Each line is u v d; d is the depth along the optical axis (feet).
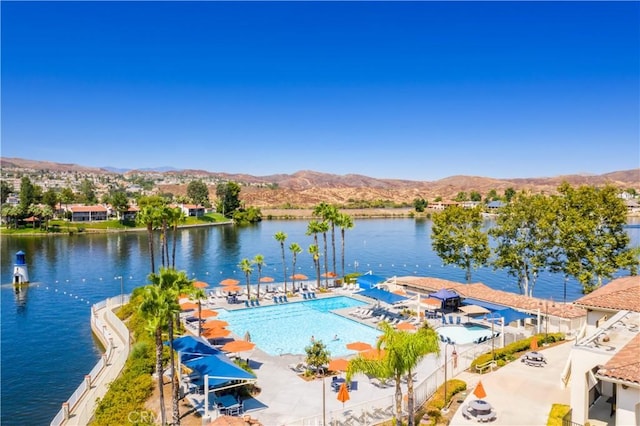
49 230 570.05
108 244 473.26
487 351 126.72
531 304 161.07
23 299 247.50
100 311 195.00
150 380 111.86
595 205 177.78
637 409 69.05
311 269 341.21
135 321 163.94
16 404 124.16
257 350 140.97
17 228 572.92
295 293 225.97
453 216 224.74
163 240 192.13
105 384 115.96
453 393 97.71
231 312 195.72
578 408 80.69
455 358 116.16
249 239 511.40
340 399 83.71
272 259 382.42
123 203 629.10
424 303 171.01
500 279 298.76
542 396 95.76
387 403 96.99
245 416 91.04
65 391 132.57
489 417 84.48
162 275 101.24
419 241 488.44
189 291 105.40
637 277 127.03
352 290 233.14
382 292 181.06
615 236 174.91
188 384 110.01
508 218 205.67
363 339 157.38
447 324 162.09
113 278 301.84
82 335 183.62
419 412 90.89
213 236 542.57
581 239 179.83
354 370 79.30
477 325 161.89
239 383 104.47
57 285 281.95
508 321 142.41
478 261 220.64
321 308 202.90
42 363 153.58
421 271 329.11
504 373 109.70
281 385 111.86
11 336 182.39
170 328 92.12
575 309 155.74
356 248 440.04
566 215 184.65
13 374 144.36
